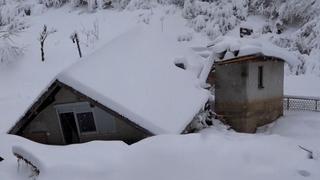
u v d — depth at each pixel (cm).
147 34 1805
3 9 3488
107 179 725
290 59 1783
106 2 3431
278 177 641
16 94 2409
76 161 802
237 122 1670
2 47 2739
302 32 2805
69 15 3400
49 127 1373
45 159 830
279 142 767
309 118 1744
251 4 3183
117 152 820
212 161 697
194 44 2814
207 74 1677
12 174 872
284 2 2980
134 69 1447
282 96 1872
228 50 1641
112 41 1588
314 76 2573
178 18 3125
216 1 3191
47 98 1301
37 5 3597
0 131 1955
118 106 1188
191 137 789
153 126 1156
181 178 675
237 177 655
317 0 2822
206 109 1611
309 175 641
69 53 2723
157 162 720
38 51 2805
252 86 1648
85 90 1209
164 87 1426
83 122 1353
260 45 1625
